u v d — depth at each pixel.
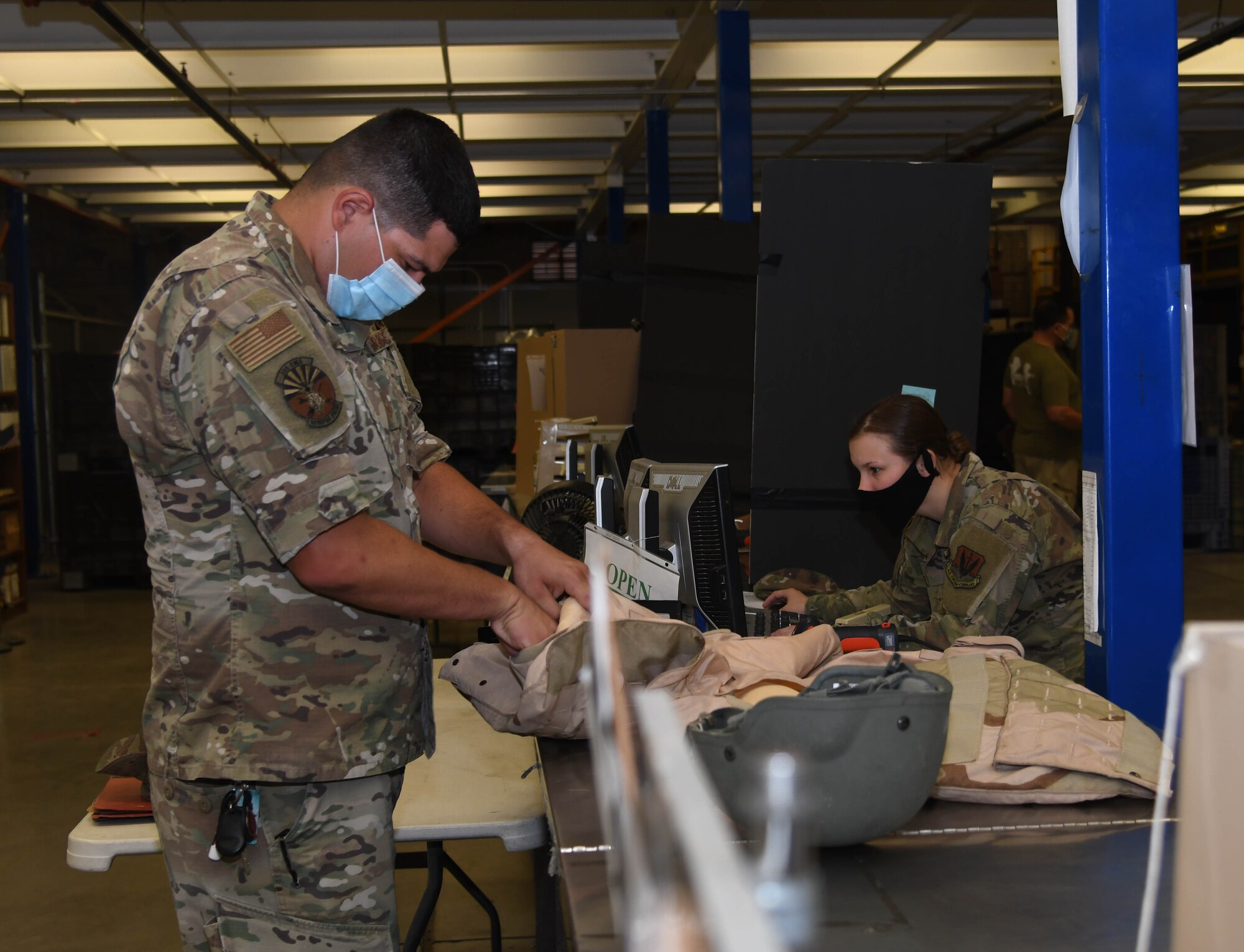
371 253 1.32
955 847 1.03
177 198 10.16
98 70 6.31
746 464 4.04
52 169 8.73
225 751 1.25
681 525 1.85
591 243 6.52
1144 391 1.57
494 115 7.64
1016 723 1.20
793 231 2.83
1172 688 0.64
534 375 4.97
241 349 1.17
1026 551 1.89
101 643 6.25
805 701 0.88
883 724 0.90
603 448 2.86
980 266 2.87
